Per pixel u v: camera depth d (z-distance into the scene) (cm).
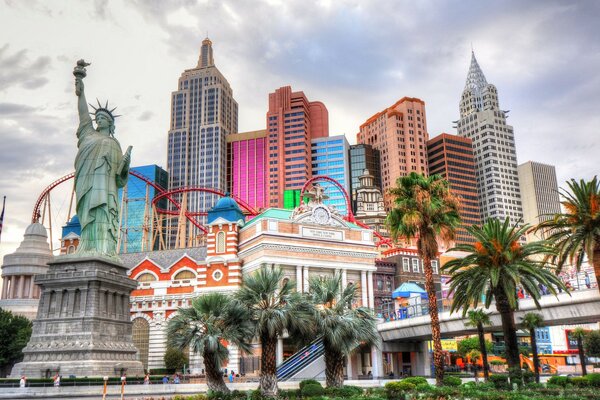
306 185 17762
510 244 7006
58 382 8444
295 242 11862
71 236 14700
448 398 6069
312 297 7162
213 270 12350
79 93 12175
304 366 9488
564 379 7394
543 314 8119
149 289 12712
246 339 6638
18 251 15500
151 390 8456
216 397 6412
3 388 8244
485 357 8550
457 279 7288
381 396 6525
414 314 10800
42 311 10312
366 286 12556
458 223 7525
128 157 11938
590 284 7506
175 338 6569
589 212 6406
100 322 10112
